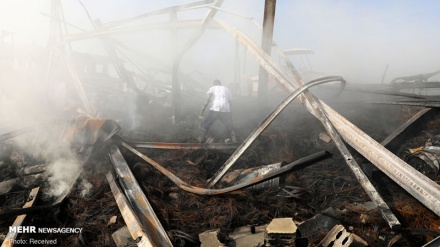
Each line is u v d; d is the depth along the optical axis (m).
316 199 3.75
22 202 3.84
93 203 3.67
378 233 2.84
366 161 4.53
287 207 3.51
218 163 5.14
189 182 4.34
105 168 4.63
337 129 4.00
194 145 5.32
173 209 3.54
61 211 3.51
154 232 2.83
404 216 3.09
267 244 2.50
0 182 4.21
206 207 3.56
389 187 3.83
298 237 2.50
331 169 4.56
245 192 3.87
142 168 4.53
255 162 5.11
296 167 2.97
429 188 2.59
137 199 3.50
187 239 2.86
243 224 3.28
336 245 2.49
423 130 5.32
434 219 3.01
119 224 3.20
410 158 4.32
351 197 3.68
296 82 4.72
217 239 2.79
